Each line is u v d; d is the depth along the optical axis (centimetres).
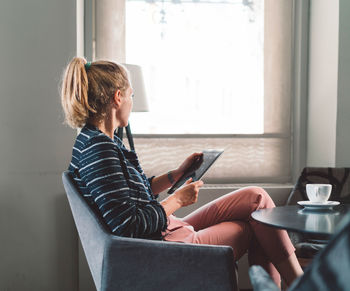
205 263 138
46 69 260
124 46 305
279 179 319
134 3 305
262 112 317
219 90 313
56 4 260
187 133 311
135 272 141
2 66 258
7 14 257
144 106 245
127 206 146
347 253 50
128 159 178
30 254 263
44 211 262
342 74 280
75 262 267
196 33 310
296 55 319
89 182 148
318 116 304
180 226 182
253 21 315
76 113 157
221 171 315
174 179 208
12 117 259
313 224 143
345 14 278
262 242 181
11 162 259
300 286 56
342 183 255
